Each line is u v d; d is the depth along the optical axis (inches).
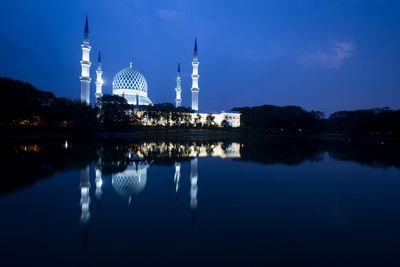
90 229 344.2
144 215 400.2
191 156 1156.5
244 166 889.5
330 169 855.1
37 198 482.0
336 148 1784.0
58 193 515.8
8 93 2353.6
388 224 373.1
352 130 4776.1
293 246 301.4
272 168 858.1
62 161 935.7
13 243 302.8
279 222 377.1
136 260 265.7
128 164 890.1
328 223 375.9
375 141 3046.3
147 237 321.4
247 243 307.4
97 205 444.8
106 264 257.4
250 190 564.7
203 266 254.8
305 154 1327.5
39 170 756.0
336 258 273.4
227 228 353.1
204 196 510.9
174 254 278.7
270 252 285.6
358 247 300.2
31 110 2657.5
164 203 461.4
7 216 387.9
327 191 562.9
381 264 261.3
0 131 2637.8
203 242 309.1
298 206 455.2
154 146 1695.4
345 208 446.3
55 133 3142.2
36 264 257.1
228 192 544.1
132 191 540.1
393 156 1275.8
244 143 2218.3
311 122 5187.0
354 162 1038.4
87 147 1519.4
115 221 372.8
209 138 3171.8
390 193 550.3
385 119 3804.1
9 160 951.6
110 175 697.0
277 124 5167.3
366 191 565.0
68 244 301.3
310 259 271.0
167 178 674.8
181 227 354.3
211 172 771.4
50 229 343.3
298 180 674.2
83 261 263.3
